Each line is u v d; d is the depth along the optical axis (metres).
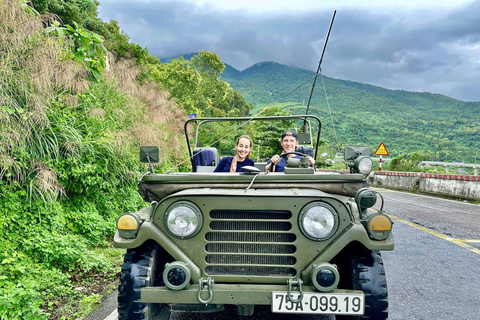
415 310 3.73
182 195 2.76
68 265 4.62
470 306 3.84
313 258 2.69
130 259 2.91
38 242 4.43
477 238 6.95
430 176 15.55
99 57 5.44
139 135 7.96
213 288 2.60
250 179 3.09
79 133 6.04
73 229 5.36
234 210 2.74
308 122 5.66
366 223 2.71
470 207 11.19
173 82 30.20
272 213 2.76
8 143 4.55
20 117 4.81
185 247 2.75
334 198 2.70
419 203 12.14
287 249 2.74
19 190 4.70
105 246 5.75
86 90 6.55
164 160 9.01
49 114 5.41
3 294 3.35
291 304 2.54
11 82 4.79
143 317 2.76
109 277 4.61
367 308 2.68
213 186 3.11
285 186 3.07
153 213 2.83
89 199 6.12
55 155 5.17
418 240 6.76
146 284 2.80
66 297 3.92
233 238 2.77
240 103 71.38
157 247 3.06
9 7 4.75
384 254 5.83
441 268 5.12
